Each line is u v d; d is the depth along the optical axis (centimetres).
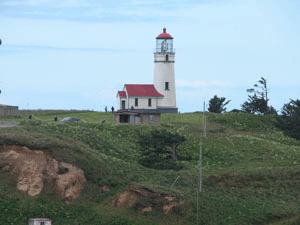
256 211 13938
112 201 13312
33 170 13175
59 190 13200
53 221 12225
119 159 16525
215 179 15825
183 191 14475
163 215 13100
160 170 16438
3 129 14825
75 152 14438
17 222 11812
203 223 13175
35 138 14100
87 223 12475
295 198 15000
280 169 16862
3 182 12812
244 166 18088
